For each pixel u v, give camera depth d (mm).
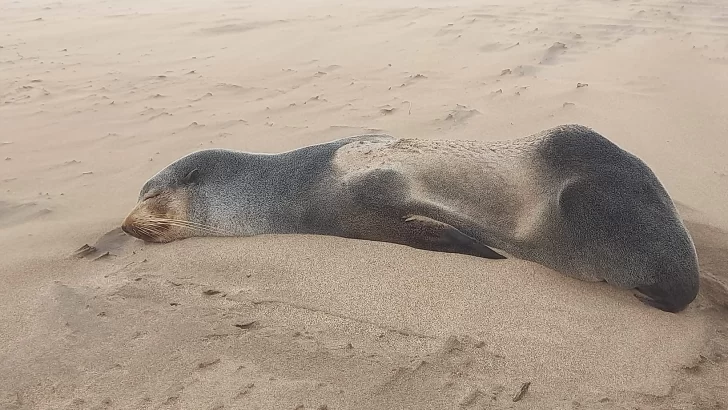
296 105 2797
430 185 1547
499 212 1486
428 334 1214
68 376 1133
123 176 2148
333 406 1027
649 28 3686
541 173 1466
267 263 1500
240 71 3377
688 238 1330
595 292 1356
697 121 2352
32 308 1349
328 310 1299
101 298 1377
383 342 1191
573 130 1488
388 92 2893
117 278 1478
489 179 1513
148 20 4699
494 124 2412
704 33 3516
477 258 1458
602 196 1363
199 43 4000
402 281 1381
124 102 2961
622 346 1186
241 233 1707
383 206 1539
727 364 1143
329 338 1208
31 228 1770
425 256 1471
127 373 1132
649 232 1316
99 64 3635
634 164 1411
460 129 2383
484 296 1326
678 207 1767
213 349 1185
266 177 1734
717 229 1639
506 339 1199
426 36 3777
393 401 1035
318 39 3887
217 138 2445
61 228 1756
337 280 1400
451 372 1104
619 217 1340
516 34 3676
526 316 1268
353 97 2855
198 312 1309
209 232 1730
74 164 2273
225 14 4805
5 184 2121
